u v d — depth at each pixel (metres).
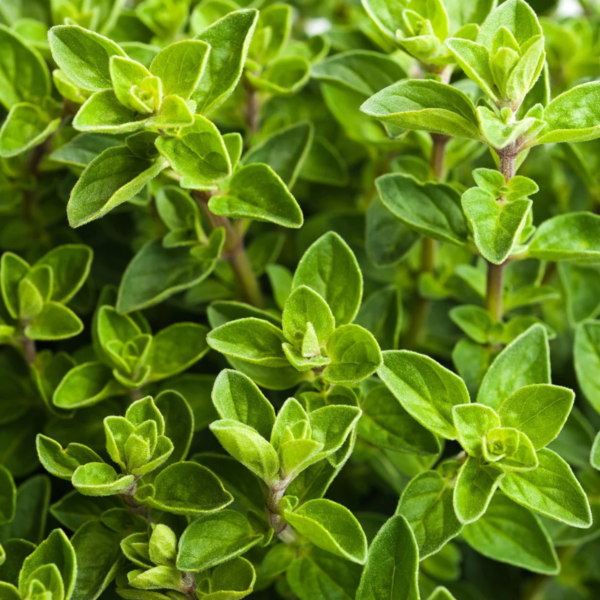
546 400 0.27
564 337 0.37
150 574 0.26
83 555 0.27
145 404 0.27
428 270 0.34
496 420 0.27
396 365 0.27
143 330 0.32
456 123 0.27
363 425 0.29
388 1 0.31
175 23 0.36
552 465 0.27
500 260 0.27
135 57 0.33
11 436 0.32
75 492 0.29
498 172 0.28
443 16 0.30
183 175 0.27
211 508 0.27
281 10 0.34
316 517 0.26
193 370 0.34
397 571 0.26
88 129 0.26
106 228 0.37
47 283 0.31
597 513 0.32
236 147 0.29
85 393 0.31
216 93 0.27
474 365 0.31
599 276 0.34
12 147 0.31
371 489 0.36
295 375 0.29
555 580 0.36
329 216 0.36
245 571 0.27
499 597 0.36
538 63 0.27
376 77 0.33
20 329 0.31
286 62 0.34
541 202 0.38
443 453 0.34
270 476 0.26
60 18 0.35
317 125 0.39
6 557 0.28
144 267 0.31
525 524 0.29
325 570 0.28
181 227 0.31
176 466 0.27
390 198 0.30
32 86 0.32
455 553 0.33
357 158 0.39
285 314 0.27
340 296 0.28
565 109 0.28
